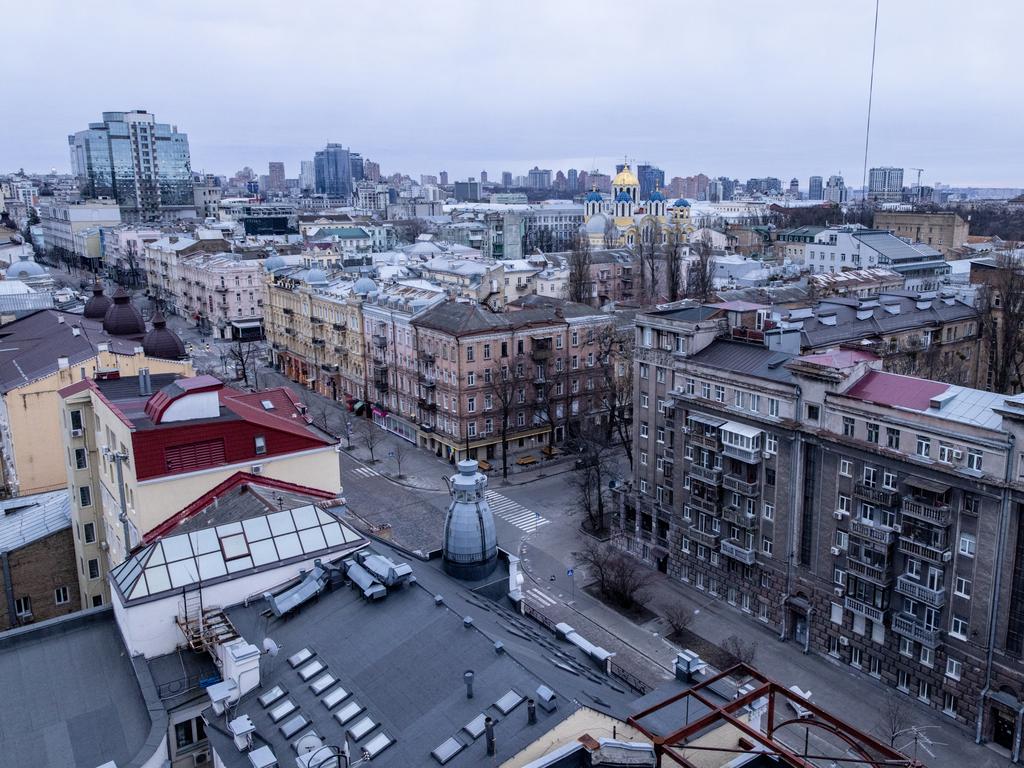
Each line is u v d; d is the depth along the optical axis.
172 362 84.38
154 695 36.59
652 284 193.50
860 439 62.28
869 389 63.25
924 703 60.88
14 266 155.75
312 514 45.38
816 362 65.31
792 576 69.25
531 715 30.98
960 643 57.59
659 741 27.56
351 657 36.69
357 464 114.62
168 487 48.19
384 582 40.38
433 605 38.75
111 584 42.38
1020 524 53.28
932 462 57.38
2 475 86.56
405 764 30.33
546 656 37.72
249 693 35.78
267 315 176.50
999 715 56.06
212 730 34.38
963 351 112.88
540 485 106.25
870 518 62.34
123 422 49.03
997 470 53.69
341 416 138.12
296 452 52.38
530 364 115.88
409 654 36.00
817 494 66.12
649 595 78.06
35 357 89.75
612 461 111.81
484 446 113.38
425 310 119.62
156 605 39.16
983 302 115.56
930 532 57.91
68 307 133.25
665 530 83.69
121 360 81.25
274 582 42.41
